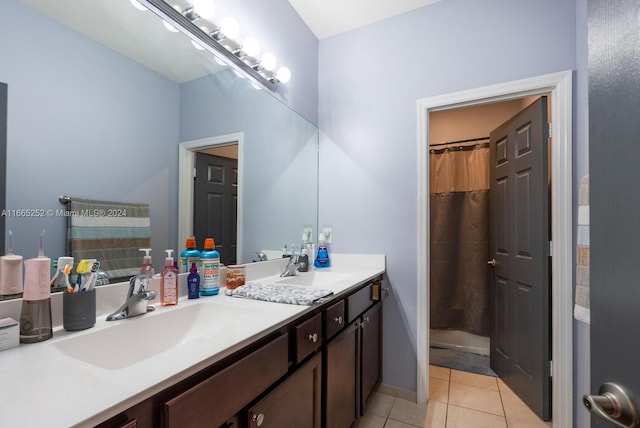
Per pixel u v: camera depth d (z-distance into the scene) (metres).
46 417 0.45
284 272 1.80
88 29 1.00
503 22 1.80
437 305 2.87
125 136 1.11
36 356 0.67
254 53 1.59
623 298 0.42
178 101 1.31
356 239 2.18
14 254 0.82
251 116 1.71
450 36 1.94
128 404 0.51
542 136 1.77
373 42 2.18
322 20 2.16
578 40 1.60
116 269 1.06
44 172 0.89
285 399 0.98
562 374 1.63
